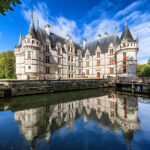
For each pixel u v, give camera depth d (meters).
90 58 42.09
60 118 8.73
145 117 8.81
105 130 6.63
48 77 29.27
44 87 19.12
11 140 5.52
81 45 50.00
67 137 5.86
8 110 10.44
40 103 13.18
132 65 28.30
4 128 6.90
